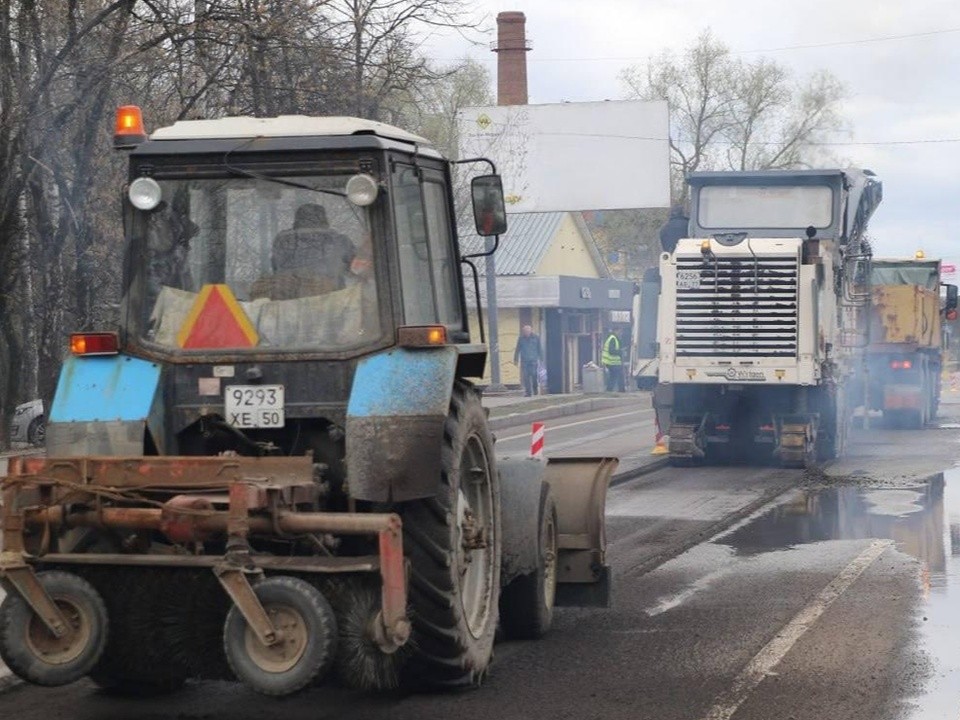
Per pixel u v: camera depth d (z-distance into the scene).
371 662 10.27
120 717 11.05
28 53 30.69
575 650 13.24
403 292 11.46
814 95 109.31
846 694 11.44
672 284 31.39
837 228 33.66
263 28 31.75
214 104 33.81
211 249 11.52
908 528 21.44
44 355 36.44
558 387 82.31
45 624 10.35
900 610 14.92
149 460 10.33
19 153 31.59
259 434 11.47
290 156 11.48
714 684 11.83
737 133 110.00
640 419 50.94
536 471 13.75
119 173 35.38
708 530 21.39
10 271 33.50
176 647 10.72
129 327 11.52
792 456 31.06
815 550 19.28
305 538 10.41
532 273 82.62
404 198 11.77
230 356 11.35
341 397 11.24
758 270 30.92
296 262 11.44
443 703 11.35
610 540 20.42
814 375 30.81
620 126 70.56
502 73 77.44
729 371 31.06
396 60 36.94
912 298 43.72
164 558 10.14
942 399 65.56
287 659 9.87
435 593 11.07
